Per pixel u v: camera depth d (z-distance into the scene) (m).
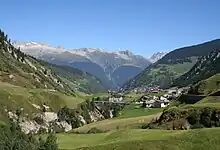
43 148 85.00
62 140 107.44
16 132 117.00
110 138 99.00
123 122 172.75
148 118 171.88
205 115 124.19
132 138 88.69
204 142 77.56
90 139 106.94
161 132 92.62
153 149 75.69
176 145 77.12
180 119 127.62
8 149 85.81
